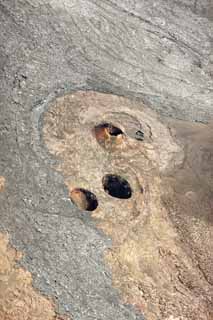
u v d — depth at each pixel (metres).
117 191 10.52
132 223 9.99
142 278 9.27
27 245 9.02
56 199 9.87
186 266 9.73
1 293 8.30
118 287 9.01
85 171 10.55
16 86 11.47
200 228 10.41
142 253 9.61
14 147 10.37
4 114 10.84
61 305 8.50
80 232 9.52
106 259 9.30
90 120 11.54
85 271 9.01
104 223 9.81
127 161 11.09
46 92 11.68
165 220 10.30
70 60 12.64
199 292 9.42
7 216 9.28
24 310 8.24
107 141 11.20
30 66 12.00
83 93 12.08
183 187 11.05
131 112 12.16
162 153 11.54
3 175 9.83
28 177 9.99
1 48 12.04
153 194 10.68
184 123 12.49
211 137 12.36
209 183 11.36
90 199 10.16
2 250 8.82
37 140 10.68
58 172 10.32
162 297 9.14
